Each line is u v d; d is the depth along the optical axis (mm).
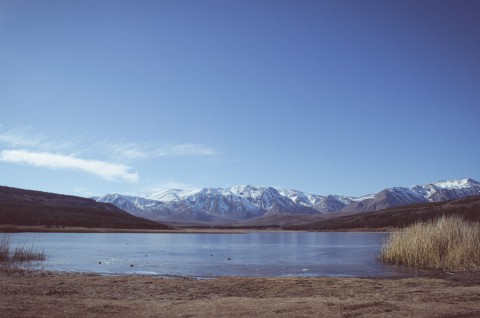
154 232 177625
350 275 33000
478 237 37594
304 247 76938
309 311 16484
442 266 35594
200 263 43562
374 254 56906
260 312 16391
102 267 38812
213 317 15547
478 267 33938
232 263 43688
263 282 26422
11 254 46188
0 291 21719
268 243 94188
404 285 25000
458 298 19688
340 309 16812
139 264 42031
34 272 31797
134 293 22531
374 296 20969
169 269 37781
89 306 17562
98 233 154500
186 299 20828
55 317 15258
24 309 16453
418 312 16078
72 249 63281
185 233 187625
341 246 80312
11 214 154625
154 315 15906
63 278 27875
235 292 23062
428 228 39750
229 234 185000
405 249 40188
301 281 26766
